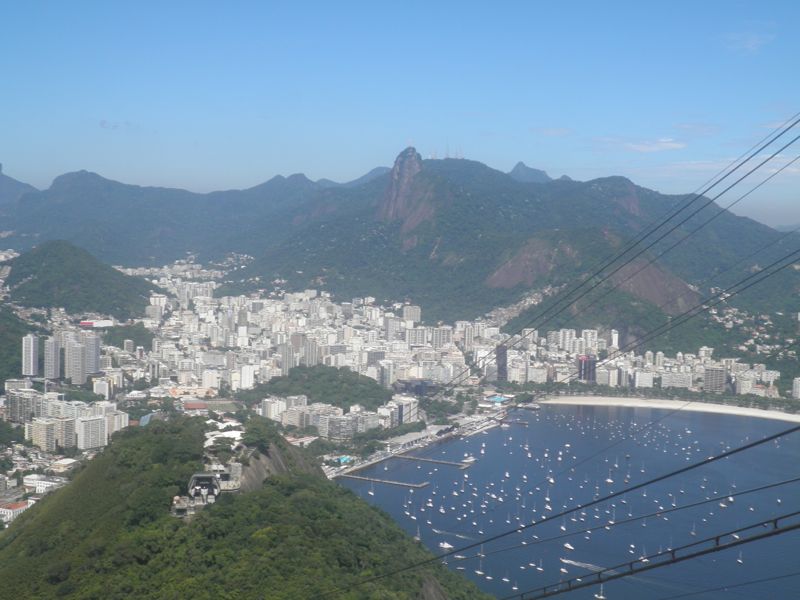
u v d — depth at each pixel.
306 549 149.00
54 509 171.50
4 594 138.12
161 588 132.75
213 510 159.12
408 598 144.88
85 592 132.25
